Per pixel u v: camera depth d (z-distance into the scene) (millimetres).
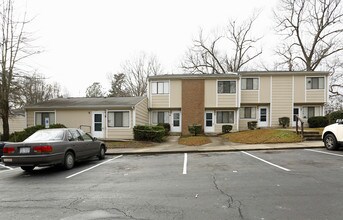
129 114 19703
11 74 18484
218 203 4871
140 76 43688
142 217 4254
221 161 9836
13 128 23500
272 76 24453
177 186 6230
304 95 24172
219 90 23516
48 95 47656
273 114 24328
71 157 9273
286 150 12469
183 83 23766
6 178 7879
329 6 30906
